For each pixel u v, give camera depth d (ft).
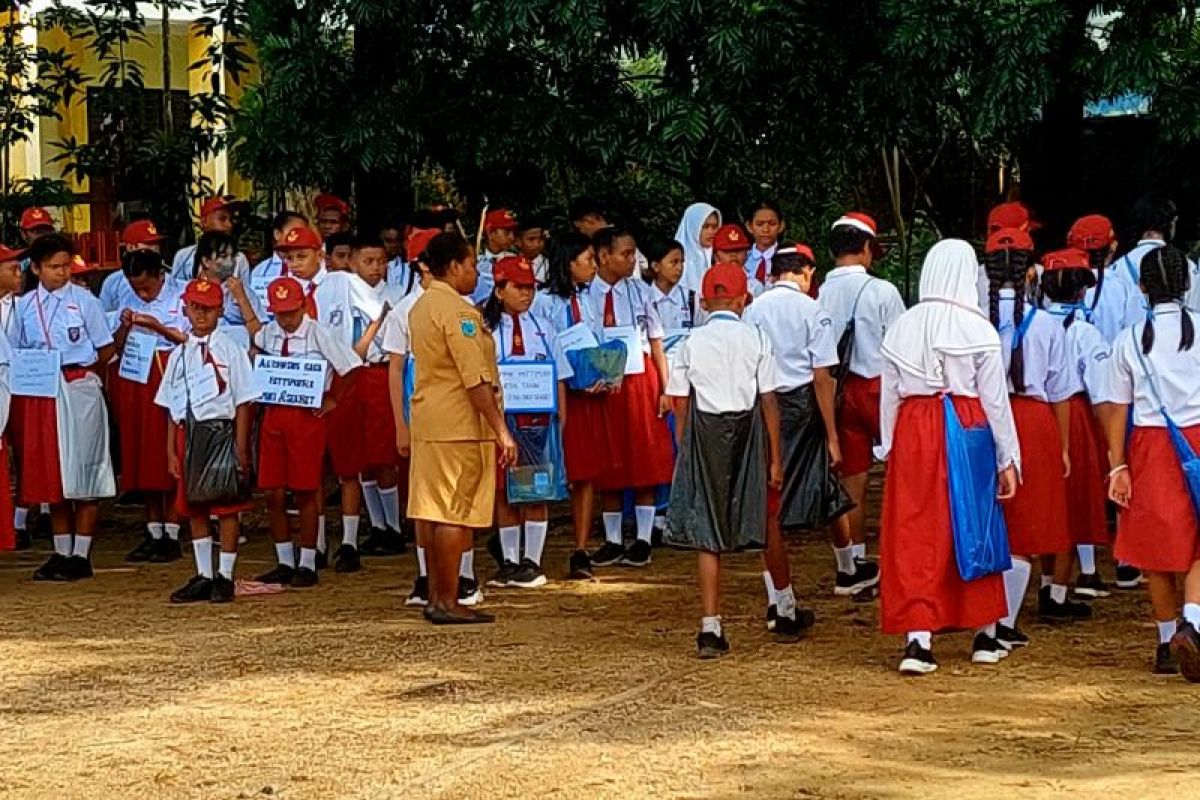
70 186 67.62
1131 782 22.70
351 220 53.72
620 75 49.24
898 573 29.01
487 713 26.99
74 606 36.68
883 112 45.37
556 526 47.93
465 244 33.63
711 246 41.52
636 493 40.73
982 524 28.73
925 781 22.94
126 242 45.44
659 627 33.40
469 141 47.29
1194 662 27.66
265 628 33.94
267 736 25.93
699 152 48.52
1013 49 40.29
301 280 41.78
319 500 38.96
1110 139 56.03
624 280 40.24
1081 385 34.01
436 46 47.88
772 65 42.75
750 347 30.22
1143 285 28.48
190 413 36.19
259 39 48.57
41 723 26.99
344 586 38.60
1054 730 25.41
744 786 22.89
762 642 31.83
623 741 25.18
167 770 24.26
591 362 38.60
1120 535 28.66
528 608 35.53
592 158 48.57
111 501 53.47
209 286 36.09
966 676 28.91
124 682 29.60
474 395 33.12
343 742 25.49
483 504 33.86
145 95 58.75
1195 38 43.73
